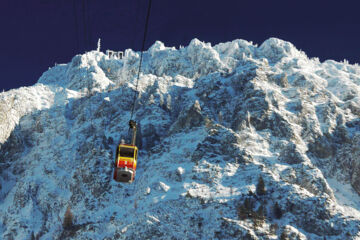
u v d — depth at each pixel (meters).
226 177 184.75
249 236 140.25
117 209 189.38
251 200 165.50
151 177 199.00
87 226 176.38
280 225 155.25
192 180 186.00
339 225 152.62
